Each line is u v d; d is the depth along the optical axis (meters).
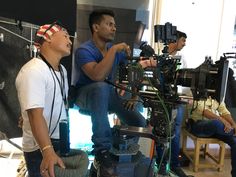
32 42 1.91
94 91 1.69
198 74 1.45
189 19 3.08
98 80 1.74
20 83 1.28
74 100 1.94
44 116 1.37
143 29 2.92
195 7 3.08
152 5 2.93
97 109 1.68
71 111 2.37
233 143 2.68
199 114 2.83
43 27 1.46
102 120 1.69
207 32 3.16
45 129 1.23
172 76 1.55
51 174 1.13
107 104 1.76
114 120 2.21
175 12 3.03
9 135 1.91
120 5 2.81
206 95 1.45
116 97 1.92
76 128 2.42
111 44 2.17
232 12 3.19
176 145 2.42
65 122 1.43
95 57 1.91
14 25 1.84
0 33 1.79
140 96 1.63
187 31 3.11
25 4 1.83
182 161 2.87
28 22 1.87
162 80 1.55
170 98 1.52
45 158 1.16
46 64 1.41
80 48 1.92
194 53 3.17
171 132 1.55
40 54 1.45
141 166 1.78
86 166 1.40
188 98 1.59
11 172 1.99
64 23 2.13
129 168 1.73
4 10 1.70
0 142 2.42
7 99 1.87
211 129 2.71
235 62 2.94
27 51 1.93
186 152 3.03
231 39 3.24
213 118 2.79
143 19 2.91
